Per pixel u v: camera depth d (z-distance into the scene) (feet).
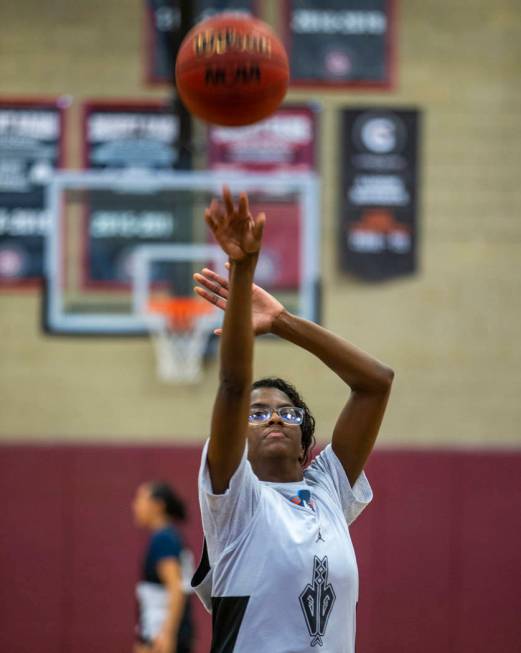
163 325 40.68
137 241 41.37
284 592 12.83
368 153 42.14
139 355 41.29
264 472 13.97
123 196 41.42
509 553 39.55
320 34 42.37
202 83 15.06
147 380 41.27
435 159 42.24
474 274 41.96
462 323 41.81
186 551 30.01
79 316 41.29
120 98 42.29
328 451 14.69
